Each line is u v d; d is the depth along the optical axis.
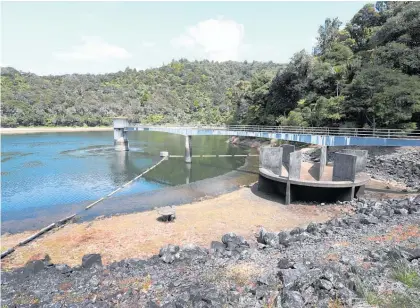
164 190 27.95
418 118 34.41
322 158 27.44
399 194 24.30
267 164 26.30
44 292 9.82
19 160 43.91
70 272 11.59
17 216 21.02
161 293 9.21
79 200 24.92
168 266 11.70
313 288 8.23
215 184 30.03
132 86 153.75
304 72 53.34
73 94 131.38
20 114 104.94
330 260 10.66
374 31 56.84
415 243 11.88
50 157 46.78
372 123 35.75
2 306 8.87
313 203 22.94
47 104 114.19
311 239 13.98
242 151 55.91
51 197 25.83
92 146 60.94
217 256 12.56
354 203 21.88
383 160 30.83
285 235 14.76
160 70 190.75
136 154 50.69
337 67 48.88
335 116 39.06
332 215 20.17
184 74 186.38
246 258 11.99
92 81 161.00
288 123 49.19
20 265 13.68
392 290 7.94
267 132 39.22
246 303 8.07
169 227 18.20
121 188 28.83
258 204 22.94
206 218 19.83
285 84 56.97
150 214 20.91
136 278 10.56
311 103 48.81
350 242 12.88
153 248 15.20
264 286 8.77
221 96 147.75
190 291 8.89
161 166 40.31
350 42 60.59
